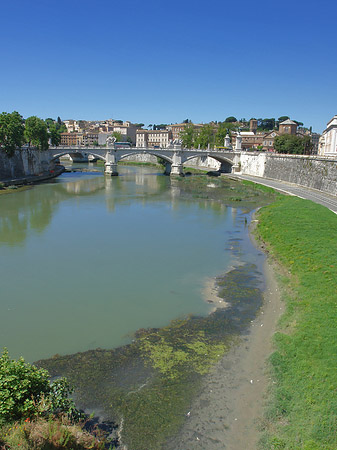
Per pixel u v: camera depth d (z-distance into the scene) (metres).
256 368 15.95
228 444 12.09
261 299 23.34
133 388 14.84
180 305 22.47
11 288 24.83
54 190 69.75
